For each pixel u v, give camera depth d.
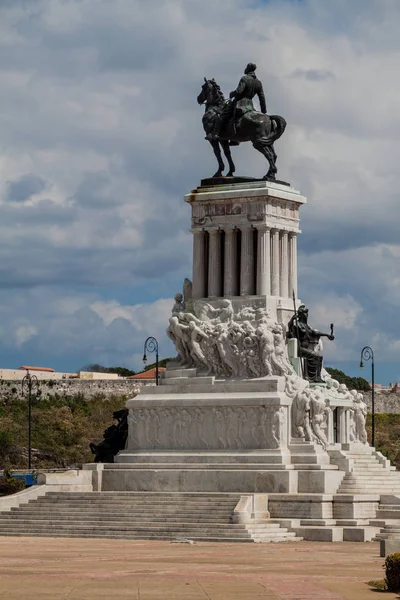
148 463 127.38
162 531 111.69
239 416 124.69
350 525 114.38
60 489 124.31
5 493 145.38
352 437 131.88
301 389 125.12
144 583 74.19
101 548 100.31
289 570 82.94
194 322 130.38
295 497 116.06
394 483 124.56
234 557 92.44
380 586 73.81
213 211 132.62
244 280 130.38
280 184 132.25
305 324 130.88
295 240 133.88
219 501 116.19
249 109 133.25
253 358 126.38
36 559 89.94
